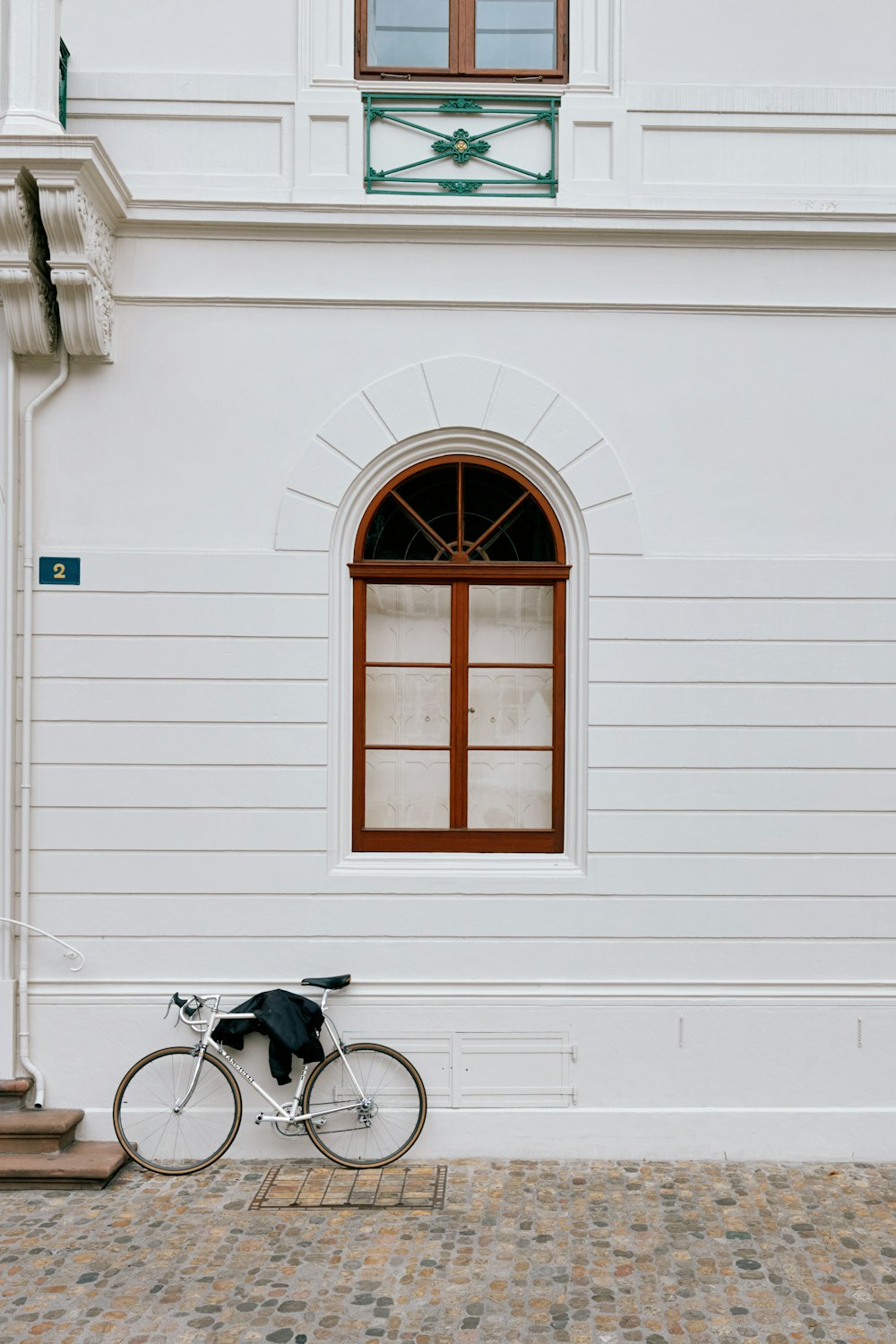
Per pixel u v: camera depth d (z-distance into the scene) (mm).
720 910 5047
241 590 5062
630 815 5055
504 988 5012
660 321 5113
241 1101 4836
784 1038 5031
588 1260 4031
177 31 5109
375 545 5195
